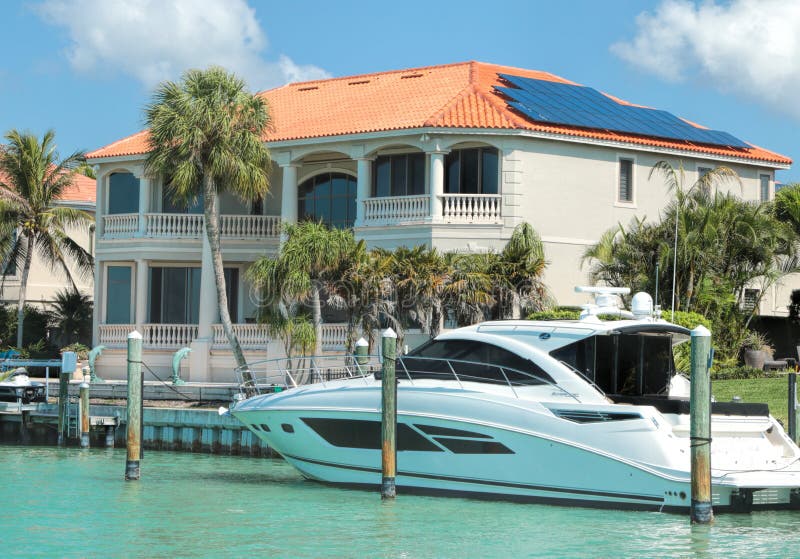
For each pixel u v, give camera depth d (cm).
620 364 2277
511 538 1986
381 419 2317
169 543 1981
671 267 3731
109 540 2006
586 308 2398
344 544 1964
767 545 1919
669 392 2338
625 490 2128
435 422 2305
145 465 3003
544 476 2202
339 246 3456
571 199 4134
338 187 4497
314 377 3566
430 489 2334
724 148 4581
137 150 4591
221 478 2728
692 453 2009
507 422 2228
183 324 4512
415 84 4584
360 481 2453
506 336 2333
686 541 1942
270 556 1886
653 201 4356
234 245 4534
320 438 2491
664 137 4384
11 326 5306
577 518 2116
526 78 4641
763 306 4581
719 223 3794
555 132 4056
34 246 5431
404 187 4222
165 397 3819
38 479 2723
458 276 3431
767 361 3956
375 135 4078
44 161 5284
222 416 3278
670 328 2300
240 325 4316
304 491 2473
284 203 4334
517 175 4000
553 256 4078
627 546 1920
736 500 2083
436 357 2381
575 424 2169
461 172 4125
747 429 2197
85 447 3388
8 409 3616
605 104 4584
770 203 4128
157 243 4588
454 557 1873
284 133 4341
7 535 2048
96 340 4681
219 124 3659
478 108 4112
